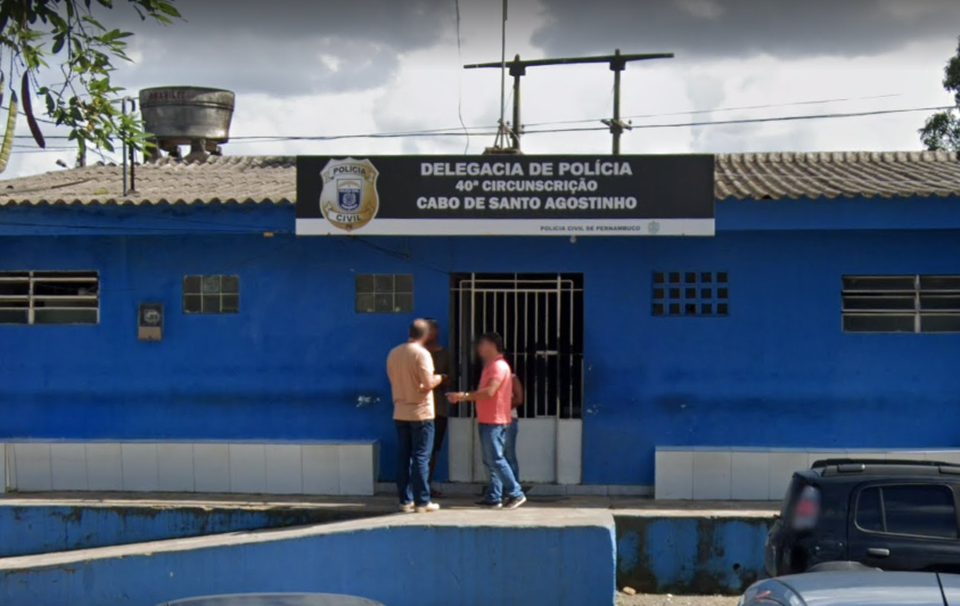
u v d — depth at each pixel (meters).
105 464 11.19
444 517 9.66
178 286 11.34
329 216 10.43
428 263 11.12
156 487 11.15
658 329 10.99
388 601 9.33
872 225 10.30
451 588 9.30
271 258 11.27
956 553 7.27
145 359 11.37
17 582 9.31
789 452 10.64
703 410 10.97
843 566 6.82
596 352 11.02
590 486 11.02
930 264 10.77
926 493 7.46
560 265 11.05
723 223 10.41
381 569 9.34
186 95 15.03
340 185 10.42
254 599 5.58
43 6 7.30
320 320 11.26
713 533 9.89
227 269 11.29
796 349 10.90
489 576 9.27
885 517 7.43
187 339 11.34
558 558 9.22
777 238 10.90
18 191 11.88
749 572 9.87
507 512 9.95
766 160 13.81
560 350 11.09
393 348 11.06
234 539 9.47
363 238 11.16
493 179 10.30
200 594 9.32
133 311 11.38
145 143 8.09
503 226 10.31
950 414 10.79
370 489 10.95
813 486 7.63
